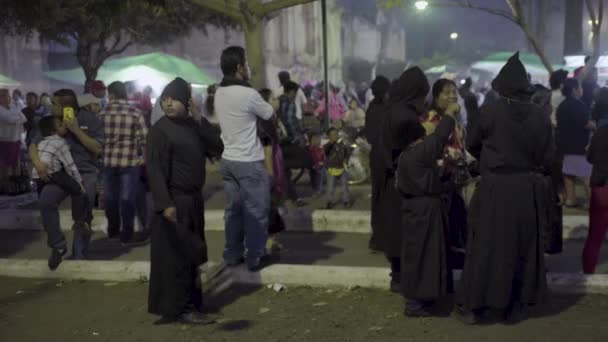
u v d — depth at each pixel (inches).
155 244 196.9
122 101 310.8
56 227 261.0
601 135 214.8
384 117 206.1
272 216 260.7
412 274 194.5
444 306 209.8
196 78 852.0
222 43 1393.9
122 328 202.7
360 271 233.0
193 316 202.4
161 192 188.1
